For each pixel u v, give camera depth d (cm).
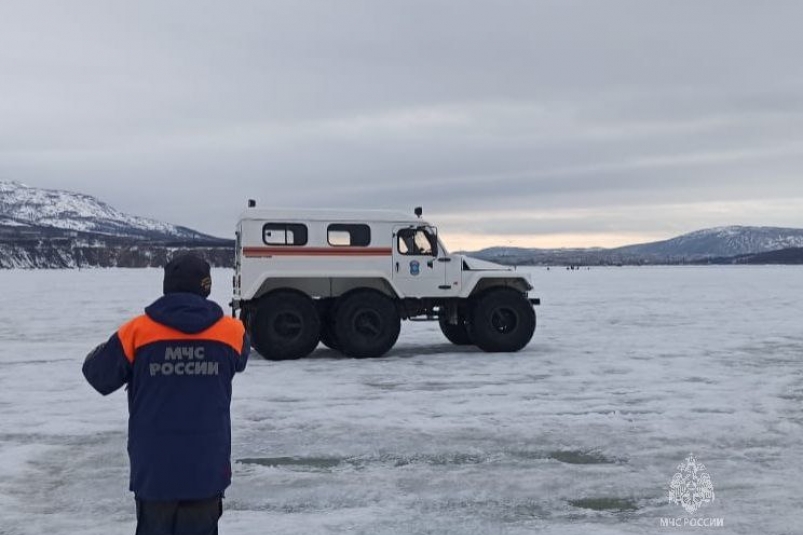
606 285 5481
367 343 1268
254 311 1271
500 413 843
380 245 1295
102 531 488
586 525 498
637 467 636
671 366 1191
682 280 6988
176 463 323
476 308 1339
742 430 762
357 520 507
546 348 1427
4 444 715
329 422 800
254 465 645
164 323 330
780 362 1237
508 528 493
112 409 874
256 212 1253
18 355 1358
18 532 486
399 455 677
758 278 7719
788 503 541
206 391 331
